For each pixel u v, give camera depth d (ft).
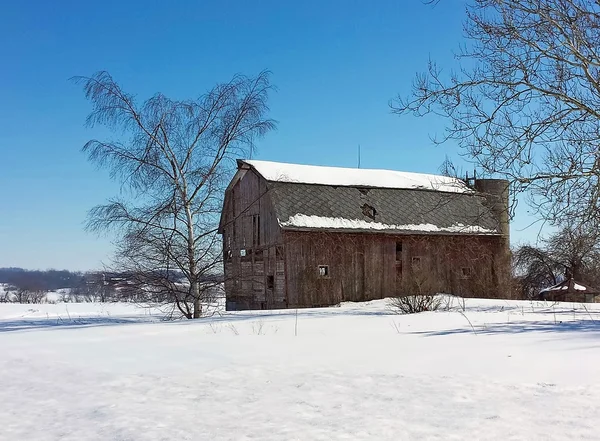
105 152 68.44
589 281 120.88
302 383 23.84
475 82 52.90
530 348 29.91
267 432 17.04
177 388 24.53
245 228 107.76
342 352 31.73
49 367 32.55
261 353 32.73
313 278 97.30
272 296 99.40
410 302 68.69
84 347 40.68
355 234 101.71
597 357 26.35
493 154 52.06
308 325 49.44
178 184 69.31
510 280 112.98
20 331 60.08
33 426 19.57
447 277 108.27
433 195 109.70
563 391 20.03
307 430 17.01
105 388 25.48
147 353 35.68
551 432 15.55
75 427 19.12
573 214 50.24
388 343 34.81
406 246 105.70
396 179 114.62
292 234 96.53
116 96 68.90
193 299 71.10
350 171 116.78
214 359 31.48
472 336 36.47
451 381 22.56
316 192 100.78
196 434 17.29
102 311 107.65
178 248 68.95
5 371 32.12
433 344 33.24
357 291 100.89
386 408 19.13
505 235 112.37
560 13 49.16
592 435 15.14
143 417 19.81
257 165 104.22
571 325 42.50
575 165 49.55
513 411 17.84
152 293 69.31
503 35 51.83
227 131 70.64
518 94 51.85
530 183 51.03
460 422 16.97
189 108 70.54
